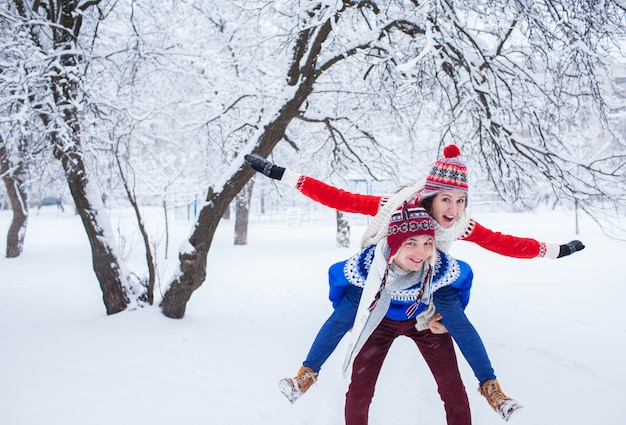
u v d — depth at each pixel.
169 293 6.05
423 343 2.54
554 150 5.91
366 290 2.23
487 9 5.54
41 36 6.68
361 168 9.96
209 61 8.77
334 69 9.23
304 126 13.40
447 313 2.33
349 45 5.77
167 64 8.35
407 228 2.13
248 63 9.31
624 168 5.67
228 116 9.77
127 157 6.43
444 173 2.23
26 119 5.73
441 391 2.54
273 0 6.09
